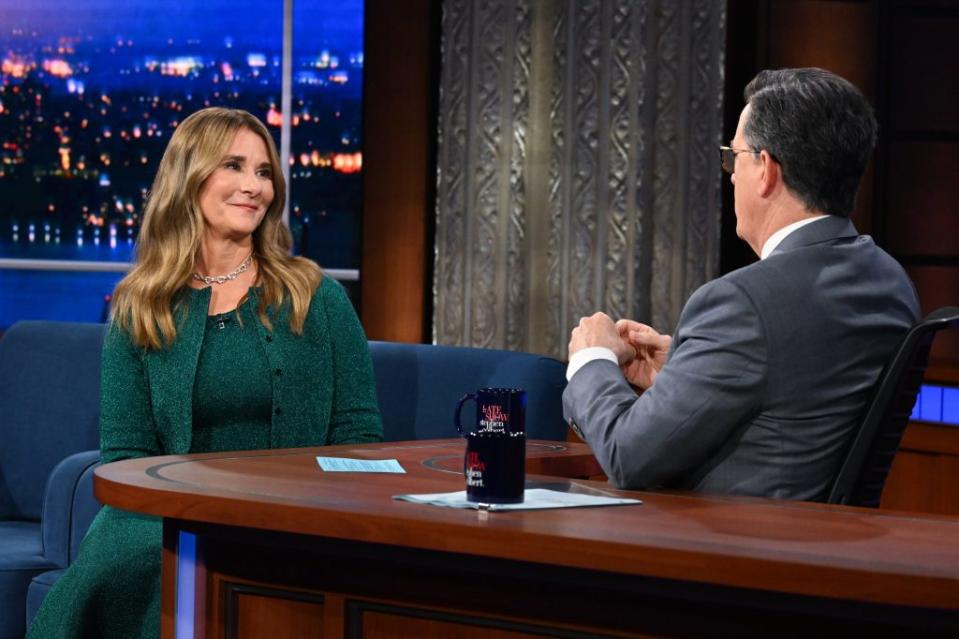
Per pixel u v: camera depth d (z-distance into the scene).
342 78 5.84
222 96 6.07
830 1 5.12
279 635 2.27
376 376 4.00
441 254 5.05
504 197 4.96
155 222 3.44
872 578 1.62
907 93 5.25
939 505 4.29
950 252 5.29
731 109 5.07
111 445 3.32
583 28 4.88
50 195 6.17
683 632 1.89
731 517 2.02
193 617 2.37
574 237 4.89
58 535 3.62
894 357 2.25
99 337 4.32
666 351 2.79
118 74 6.15
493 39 4.96
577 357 2.51
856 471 2.26
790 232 2.37
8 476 4.27
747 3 5.06
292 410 3.40
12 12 6.09
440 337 5.05
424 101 5.14
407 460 2.76
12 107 6.14
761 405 2.25
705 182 4.87
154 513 2.25
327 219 5.85
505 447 2.11
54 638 2.98
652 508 2.10
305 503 2.10
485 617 2.05
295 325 3.44
